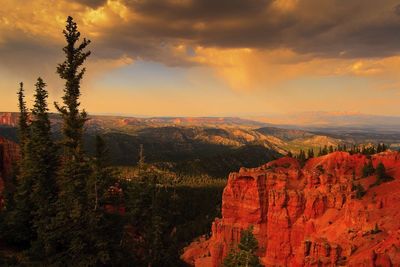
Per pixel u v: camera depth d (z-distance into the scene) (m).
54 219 38.53
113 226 41.88
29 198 51.03
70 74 39.38
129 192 58.44
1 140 89.94
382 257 66.81
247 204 106.50
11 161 89.56
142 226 58.47
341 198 92.44
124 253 47.59
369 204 83.31
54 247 40.41
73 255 38.22
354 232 80.00
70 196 38.69
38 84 54.72
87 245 38.53
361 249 74.62
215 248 108.25
